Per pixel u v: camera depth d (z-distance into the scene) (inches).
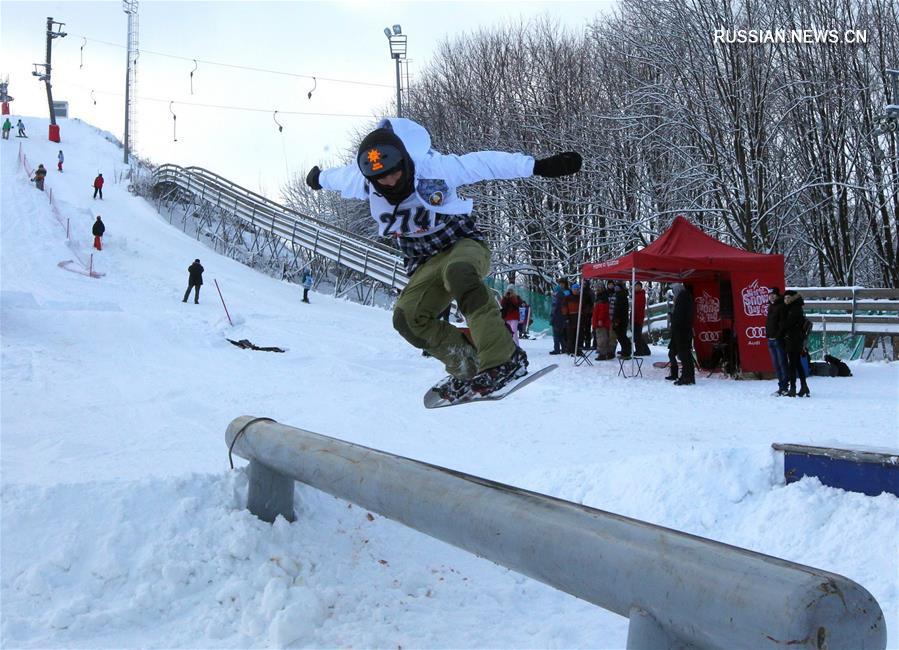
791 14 903.1
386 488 138.3
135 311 858.1
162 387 482.6
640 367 574.9
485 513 118.0
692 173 914.1
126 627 145.1
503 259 1208.2
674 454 232.8
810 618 78.4
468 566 182.5
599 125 1067.3
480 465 299.4
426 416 411.5
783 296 473.1
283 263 1408.7
